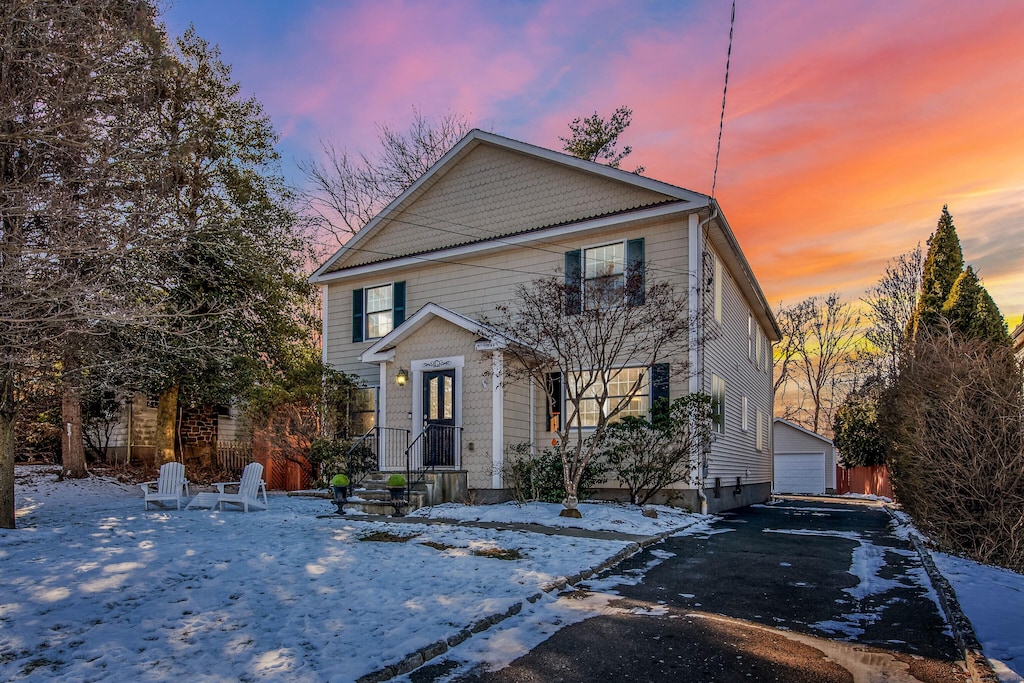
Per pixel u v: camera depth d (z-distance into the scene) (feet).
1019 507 29.04
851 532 36.68
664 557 28.07
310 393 55.83
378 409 50.03
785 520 43.21
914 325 48.88
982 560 29.22
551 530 32.53
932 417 32.89
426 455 45.88
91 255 28.27
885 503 67.05
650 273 45.32
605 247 47.60
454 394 45.42
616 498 44.80
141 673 13.60
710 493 46.62
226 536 28.84
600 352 41.22
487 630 17.54
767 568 26.14
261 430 58.70
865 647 16.65
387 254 59.26
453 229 55.88
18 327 26.23
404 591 20.48
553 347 45.75
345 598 19.58
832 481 98.32
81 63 27.96
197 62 59.93
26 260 26.86
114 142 28.76
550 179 51.37
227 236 48.83
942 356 33.37
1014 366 30.94
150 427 65.98
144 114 32.14
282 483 63.46
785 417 148.66
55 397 45.60
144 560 23.12
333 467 51.98
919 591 22.56
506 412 44.16
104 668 13.87
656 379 44.19
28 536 27.40
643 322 41.22
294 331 68.13
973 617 18.56
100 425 63.87
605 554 27.04
